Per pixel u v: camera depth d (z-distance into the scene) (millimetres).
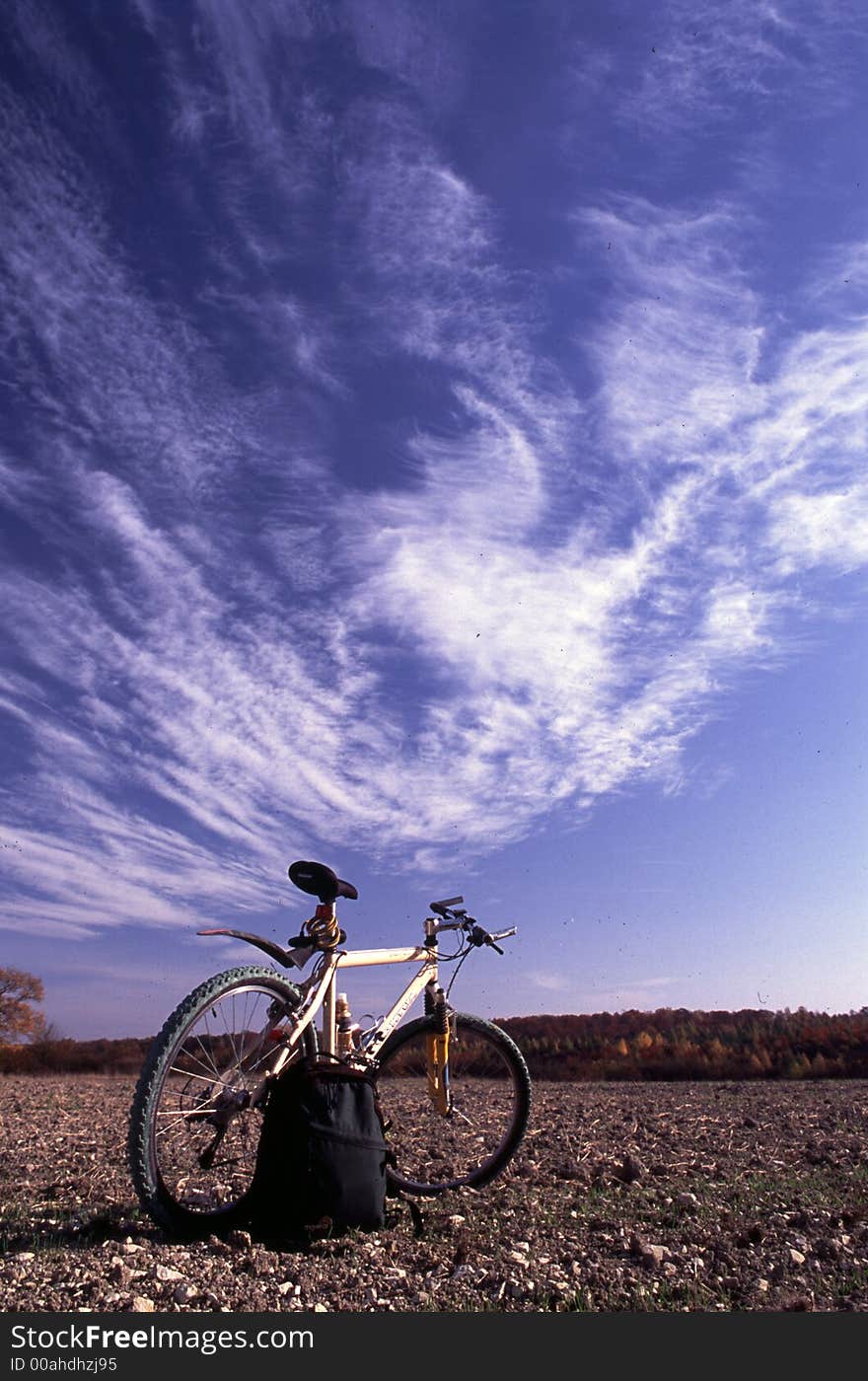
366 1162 3932
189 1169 3982
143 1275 3316
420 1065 5148
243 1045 3982
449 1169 5039
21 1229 3926
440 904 5086
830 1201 4633
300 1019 4125
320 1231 3809
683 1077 12453
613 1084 11719
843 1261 3725
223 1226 3891
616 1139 6551
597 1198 4691
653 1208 4465
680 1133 6820
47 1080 13375
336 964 4434
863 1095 9242
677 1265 3633
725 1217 4316
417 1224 4012
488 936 5188
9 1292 3141
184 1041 3811
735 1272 3580
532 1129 7066
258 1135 4676
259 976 4020
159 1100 3730
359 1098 4016
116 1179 5059
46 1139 6660
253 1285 3291
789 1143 6340
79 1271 3330
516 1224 4168
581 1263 3646
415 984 4965
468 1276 3449
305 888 4465
